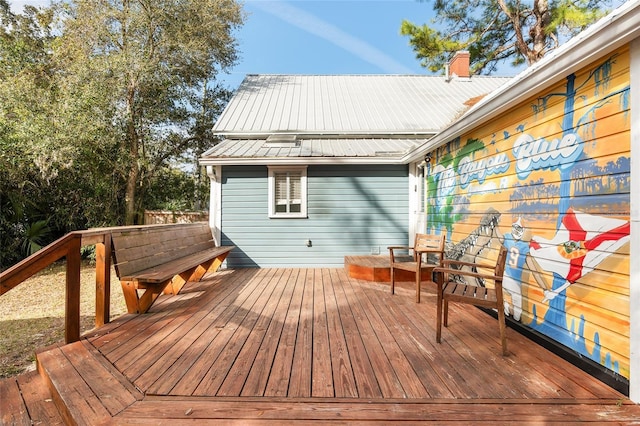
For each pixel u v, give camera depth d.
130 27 8.60
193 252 5.35
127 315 3.60
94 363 2.43
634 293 1.98
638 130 2.00
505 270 3.37
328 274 5.99
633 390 1.94
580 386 2.10
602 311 2.22
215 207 6.63
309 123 8.05
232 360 2.47
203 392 2.02
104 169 8.60
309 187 6.69
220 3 9.66
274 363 2.42
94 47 8.64
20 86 7.33
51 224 8.60
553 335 2.67
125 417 1.77
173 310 3.79
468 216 4.25
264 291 4.72
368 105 9.13
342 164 6.66
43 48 10.11
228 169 6.64
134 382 2.14
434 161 5.50
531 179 3.01
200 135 11.79
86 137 7.44
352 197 6.71
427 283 5.25
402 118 8.34
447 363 2.42
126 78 8.57
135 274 3.56
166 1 8.71
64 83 7.92
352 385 2.10
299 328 3.18
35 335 3.65
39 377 2.50
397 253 6.74
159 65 9.11
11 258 7.78
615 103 2.17
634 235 2.00
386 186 6.72
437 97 9.59
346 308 3.88
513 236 3.27
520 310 3.11
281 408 1.85
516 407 1.86
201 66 10.04
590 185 2.36
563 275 2.59
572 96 2.54
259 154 6.29
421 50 11.56
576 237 2.47
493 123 3.66
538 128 2.92
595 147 2.33
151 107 9.52
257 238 6.67
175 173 12.06
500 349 2.68
